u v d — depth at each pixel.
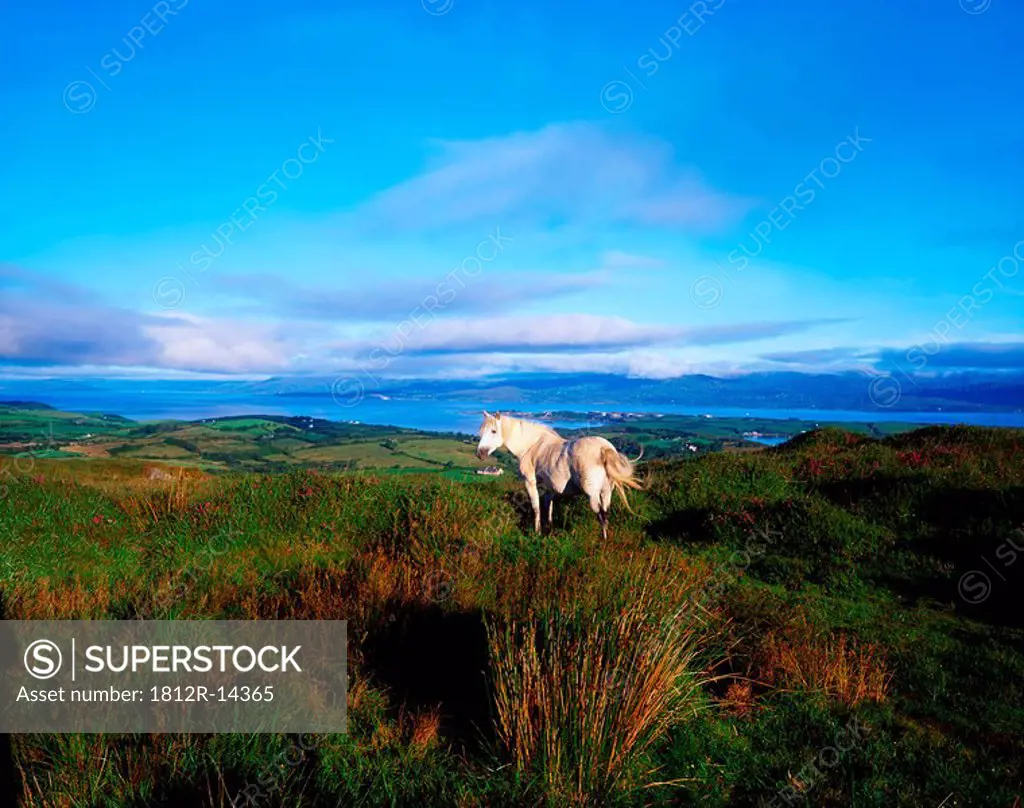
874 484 11.14
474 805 3.31
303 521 9.53
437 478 11.86
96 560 8.16
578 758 3.55
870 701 4.77
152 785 3.34
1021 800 3.53
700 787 3.67
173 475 13.73
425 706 4.42
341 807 3.34
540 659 4.08
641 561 7.16
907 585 7.92
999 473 11.72
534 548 7.96
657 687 4.05
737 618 6.11
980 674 5.30
